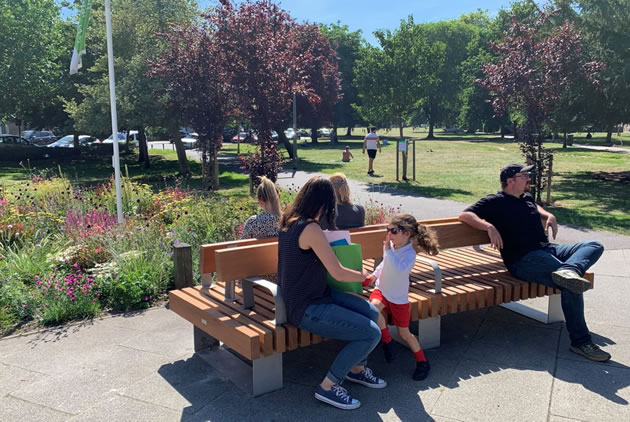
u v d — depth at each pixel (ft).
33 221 28.73
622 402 11.93
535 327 16.66
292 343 12.23
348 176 67.92
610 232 32.24
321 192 11.91
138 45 78.38
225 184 62.85
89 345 15.76
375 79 101.55
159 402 12.21
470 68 199.31
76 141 118.62
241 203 31.71
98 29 85.87
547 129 60.03
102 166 96.84
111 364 14.37
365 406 11.94
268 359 12.51
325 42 115.96
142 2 79.77
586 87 54.08
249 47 47.01
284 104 48.80
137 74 71.00
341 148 143.95
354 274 11.85
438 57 102.06
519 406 11.82
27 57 92.17
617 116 57.16
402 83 100.27
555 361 14.15
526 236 15.81
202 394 12.57
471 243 16.80
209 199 35.91
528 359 14.29
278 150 49.70
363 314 12.39
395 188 54.80
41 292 18.72
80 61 29.94
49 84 96.84
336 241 12.51
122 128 82.99
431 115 218.79
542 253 15.53
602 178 64.64
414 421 11.28
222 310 13.48
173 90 55.83
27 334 16.78
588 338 14.47
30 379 13.53
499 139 194.39
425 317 14.24
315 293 12.10
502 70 42.88
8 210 30.17
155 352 15.15
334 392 11.96
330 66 123.34
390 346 14.07
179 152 77.25
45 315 17.63
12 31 92.99
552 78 41.01
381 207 37.96
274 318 12.87
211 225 27.53
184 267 19.51
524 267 15.65
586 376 13.24
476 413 11.55
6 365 14.43
